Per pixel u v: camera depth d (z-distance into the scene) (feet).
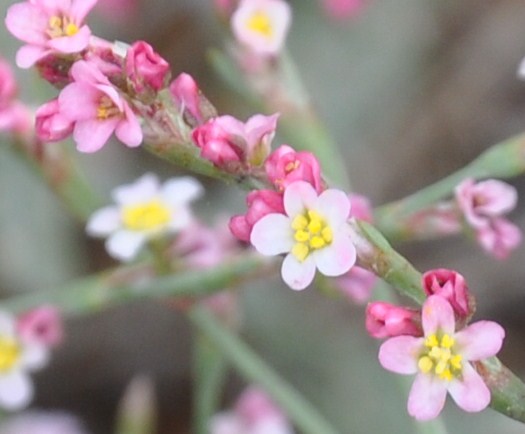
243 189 0.58
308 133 0.72
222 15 0.72
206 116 0.58
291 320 1.01
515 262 1.00
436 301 0.55
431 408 0.55
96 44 0.57
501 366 0.57
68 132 0.56
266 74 0.72
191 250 0.73
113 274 0.73
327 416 0.97
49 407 1.03
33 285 1.01
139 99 0.57
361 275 0.67
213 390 0.76
